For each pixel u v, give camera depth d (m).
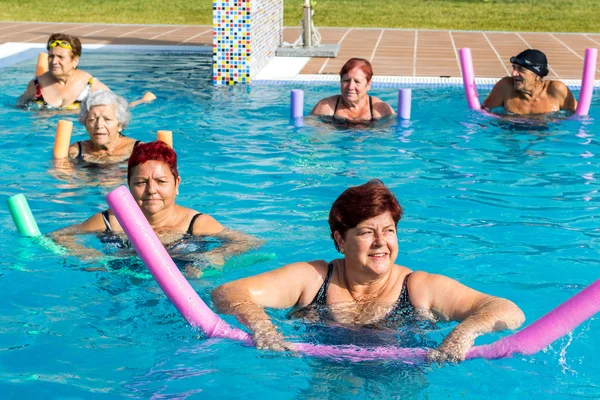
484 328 3.46
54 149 6.83
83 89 9.05
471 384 3.26
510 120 8.64
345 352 3.45
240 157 7.05
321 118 8.59
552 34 17.56
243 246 4.73
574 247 4.95
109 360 3.49
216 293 3.79
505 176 6.57
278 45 14.18
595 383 3.31
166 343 3.62
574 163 7.00
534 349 3.36
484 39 16.59
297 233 5.11
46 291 4.18
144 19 19.00
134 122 8.34
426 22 19.23
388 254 3.54
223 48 11.03
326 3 22.34
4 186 6.08
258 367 3.37
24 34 16.12
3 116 8.53
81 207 5.64
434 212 5.62
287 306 3.77
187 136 7.79
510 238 5.11
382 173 6.63
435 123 8.51
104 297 4.12
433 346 3.50
